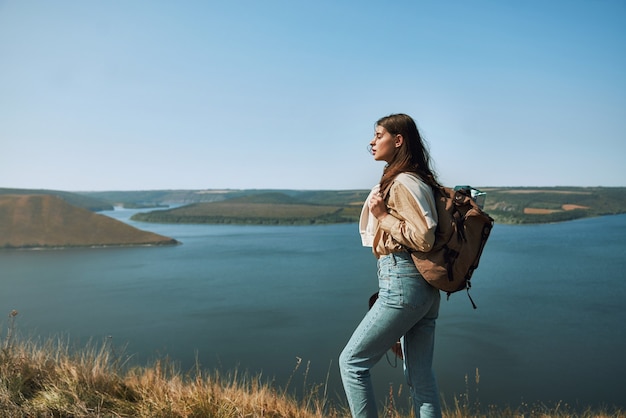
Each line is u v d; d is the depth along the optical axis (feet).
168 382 12.67
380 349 7.85
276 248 334.65
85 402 10.34
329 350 84.28
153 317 121.29
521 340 86.17
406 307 7.48
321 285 168.14
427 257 7.31
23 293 170.09
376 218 7.70
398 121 7.96
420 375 8.14
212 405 11.25
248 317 117.08
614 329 96.02
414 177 7.47
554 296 137.49
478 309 116.98
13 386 10.50
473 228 7.34
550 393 58.49
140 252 325.62
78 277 211.61
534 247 294.46
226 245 369.50
